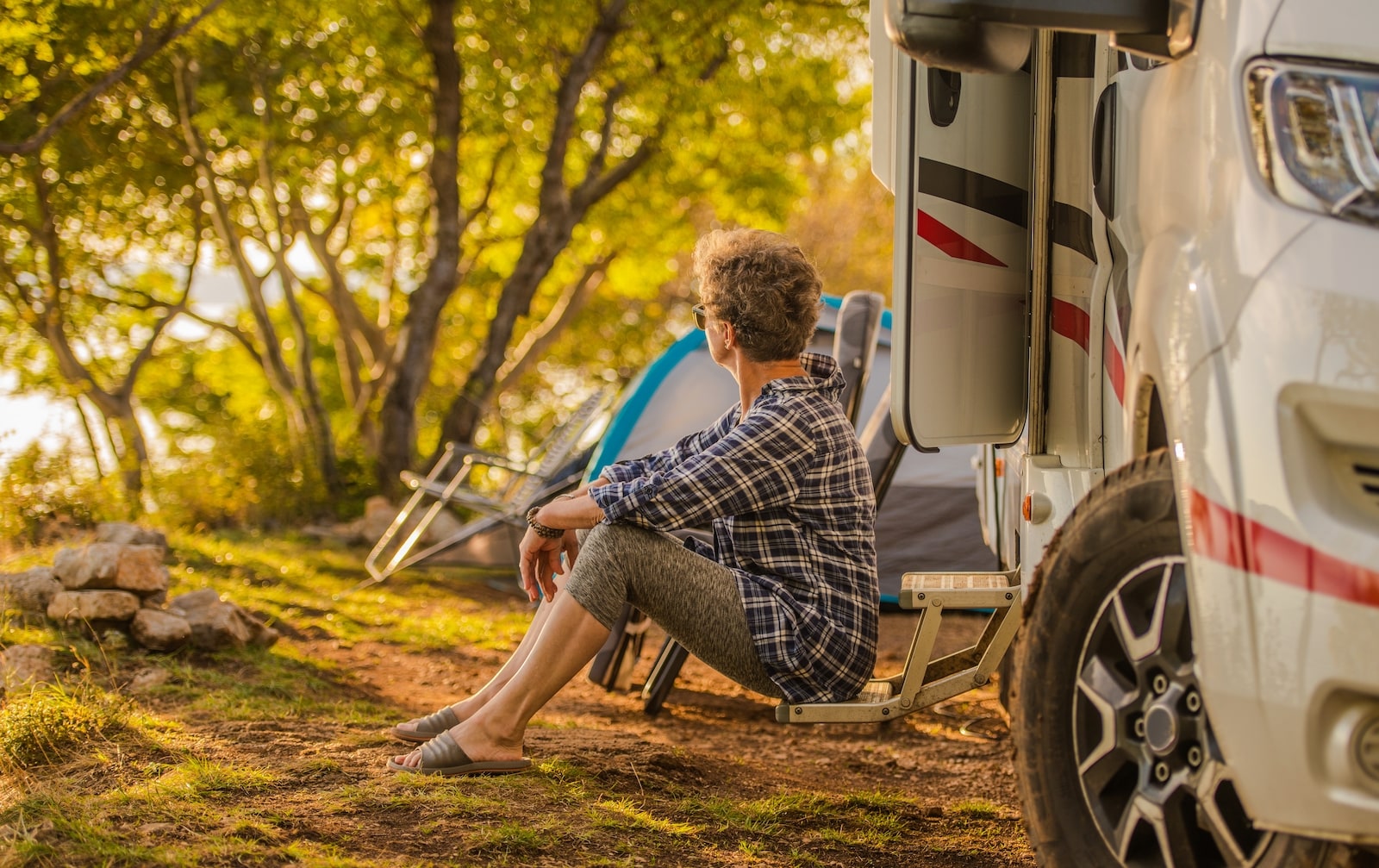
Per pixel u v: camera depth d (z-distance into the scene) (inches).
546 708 186.9
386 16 494.3
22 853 93.3
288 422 543.8
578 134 592.1
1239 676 69.2
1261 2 78.3
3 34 367.9
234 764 122.7
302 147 536.7
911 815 127.0
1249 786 69.4
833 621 114.6
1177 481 75.4
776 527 116.0
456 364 934.4
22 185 538.9
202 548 312.8
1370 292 67.3
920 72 111.2
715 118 586.2
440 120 493.7
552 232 522.9
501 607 306.8
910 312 110.7
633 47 522.6
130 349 760.3
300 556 365.1
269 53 512.1
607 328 1007.0
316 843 99.3
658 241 727.7
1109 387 105.0
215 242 633.0
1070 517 88.3
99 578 183.2
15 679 155.3
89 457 361.1
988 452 166.4
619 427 285.1
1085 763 82.9
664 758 136.4
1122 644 80.8
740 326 118.1
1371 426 66.4
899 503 277.6
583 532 130.7
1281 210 72.3
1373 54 72.8
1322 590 66.0
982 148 115.2
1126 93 100.9
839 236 896.9
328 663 198.8
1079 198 113.3
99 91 336.8
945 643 255.0
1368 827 64.9
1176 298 78.7
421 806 108.6
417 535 318.7
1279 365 69.5
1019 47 87.4
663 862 102.1
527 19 497.0
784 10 533.3
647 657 243.3
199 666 179.6
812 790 137.9
